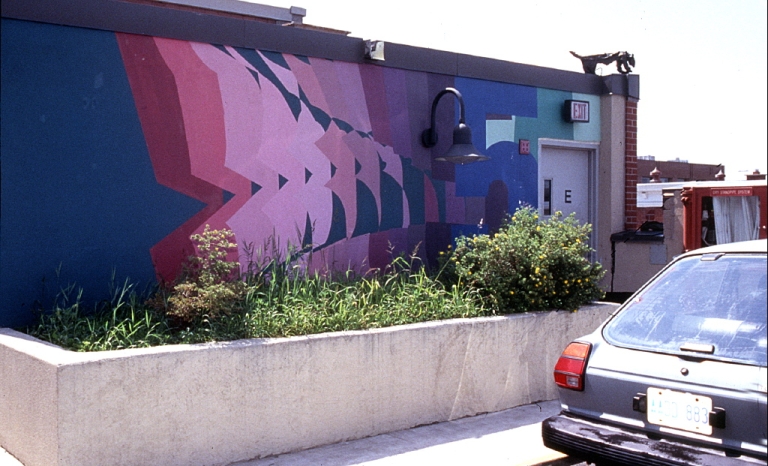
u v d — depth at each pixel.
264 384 5.49
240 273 6.88
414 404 6.37
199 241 6.84
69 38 6.17
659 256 9.52
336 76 7.82
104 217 6.32
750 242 4.72
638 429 4.27
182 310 5.57
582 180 10.36
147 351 5.04
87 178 6.24
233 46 7.11
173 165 6.70
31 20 5.97
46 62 6.05
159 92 6.64
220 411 5.28
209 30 6.93
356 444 5.89
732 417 3.87
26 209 5.95
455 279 7.66
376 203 8.11
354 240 7.91
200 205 6.85
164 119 6.66
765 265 4.36
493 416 6.80
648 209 11.77
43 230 6.02
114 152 6.39
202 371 5.20
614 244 10.11
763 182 8.33
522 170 9.48
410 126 8.42
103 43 6.35
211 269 6.09
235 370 5.35
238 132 7.09
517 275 7.26
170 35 6.70
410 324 6.52
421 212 8.49
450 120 8.77
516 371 7.11
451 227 8.77
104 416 4.78
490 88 9.17
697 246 8.87
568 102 9.80
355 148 7.95
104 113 6.34
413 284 7.43
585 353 4.61
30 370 4.93
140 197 6.52
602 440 4.29
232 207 7.04
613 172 10.23
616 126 10.28
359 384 6.02
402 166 8.34
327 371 5.82
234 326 5.73
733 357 4.01
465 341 6.71
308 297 6.48
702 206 8.84
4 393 5.34
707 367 4.05
